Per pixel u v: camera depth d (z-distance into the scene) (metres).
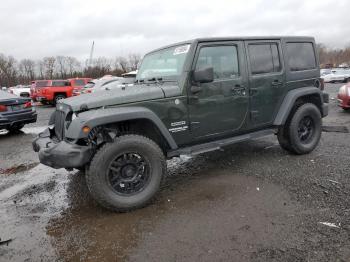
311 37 5.54
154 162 3.76
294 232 3.04
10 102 8.87
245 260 2.68
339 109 10.25
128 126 3.95
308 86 5.43
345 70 33.19
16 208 3.98
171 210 3.66
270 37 4.92
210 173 4.79
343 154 5.24
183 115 4.08
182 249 2.88
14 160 6.31
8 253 2.99
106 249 2.96
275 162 5.07
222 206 3.67
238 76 4.55
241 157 5.46
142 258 2.79
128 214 3.63
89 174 3.48
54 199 4.20
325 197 3.70
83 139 3.52
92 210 3.79
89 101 3.64
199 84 4.14
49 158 3.59
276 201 3.70
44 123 11.84
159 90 3.92
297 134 5.18
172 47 4.52
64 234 3.27
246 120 4.69
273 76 4.89
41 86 21.92
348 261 2.59
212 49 4.31
